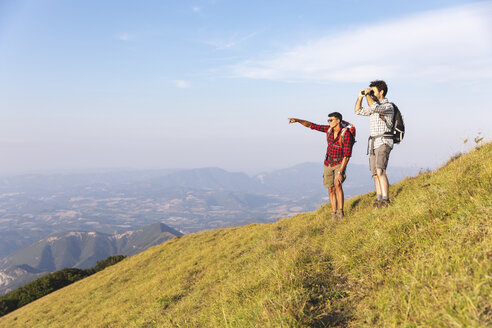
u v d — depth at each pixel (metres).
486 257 2.57
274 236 9.70
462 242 3.07
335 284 4.01
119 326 9.15
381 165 6.41
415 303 2.51
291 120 7.76
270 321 3.18
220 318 4.51
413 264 3.17
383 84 6.19
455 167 6.44
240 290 5.20
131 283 15.59
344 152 7.04
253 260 8.07
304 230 8.16
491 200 3.57
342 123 7.14
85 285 20.66
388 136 6.26
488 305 2.07
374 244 4.34
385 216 5.33
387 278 3.29
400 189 8.12
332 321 3.11
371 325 2.71
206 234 20.39
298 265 4.90
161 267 15.98
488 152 6.21
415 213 4.52
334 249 5.29
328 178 7.62
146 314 8.77
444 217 4.06
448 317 2.07
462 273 2.51
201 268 11.48
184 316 6.65
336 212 7.65
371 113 6.31
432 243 3.46
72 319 13.59
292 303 3.51
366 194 9.73
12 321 19.38
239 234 15.27
